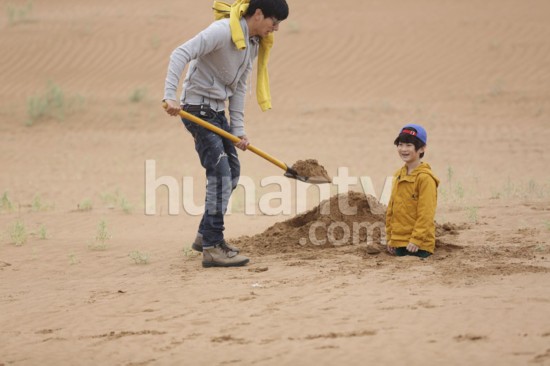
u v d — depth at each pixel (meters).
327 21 72.56
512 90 57.84
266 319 12.86
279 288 14.88
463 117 53.50
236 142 17.39
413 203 17.02
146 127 55.75
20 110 60.03
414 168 17.11
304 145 48.31
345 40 68.44
